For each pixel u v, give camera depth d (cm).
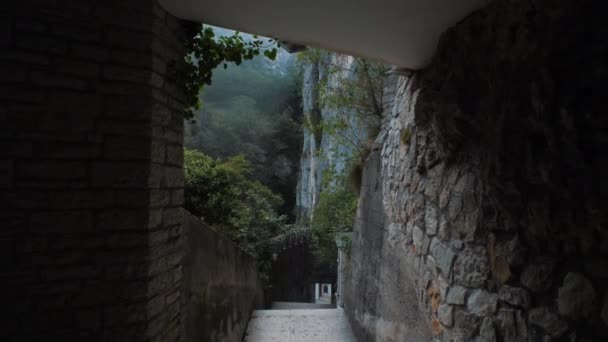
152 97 157
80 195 143
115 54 150
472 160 171
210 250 272
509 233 144
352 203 576
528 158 128
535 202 127
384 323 301
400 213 274
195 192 403
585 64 103
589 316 107
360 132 520
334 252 669
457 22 182
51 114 140
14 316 135
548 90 115
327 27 198
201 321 248
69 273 141
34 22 139
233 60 216
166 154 173
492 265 153
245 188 741
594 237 105
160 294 167
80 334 142
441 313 194
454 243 185
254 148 2030
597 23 99
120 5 152
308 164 1584
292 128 2228
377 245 336
